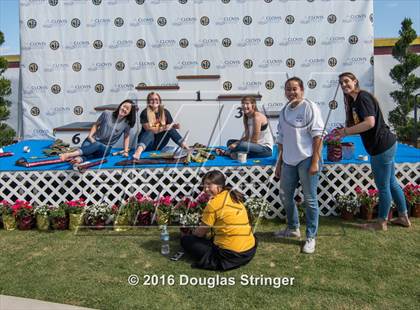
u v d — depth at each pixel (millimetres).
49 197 4418
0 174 4379
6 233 4113
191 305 2697
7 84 7121
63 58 6410
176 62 6441
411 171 4496
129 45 6414
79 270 3236
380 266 3223
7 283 3023
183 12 6379
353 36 6363
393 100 7137
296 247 3639
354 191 4414
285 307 2648
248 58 6430
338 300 2721
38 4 6336
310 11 6352
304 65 6422
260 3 6344
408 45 6637
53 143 5711
